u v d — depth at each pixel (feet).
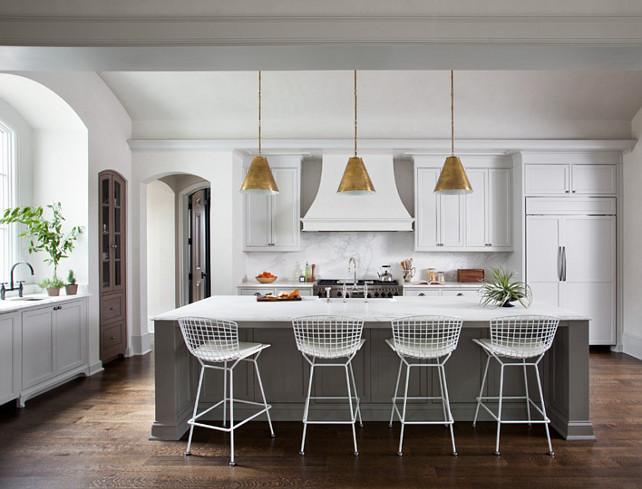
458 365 11.69
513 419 11.67
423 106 18.13
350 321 10.60
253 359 10.89
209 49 9.00
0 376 12.07
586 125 18.79
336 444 10.44
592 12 8.70
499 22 8.74
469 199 19.45
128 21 8.88
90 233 16.11
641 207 17.67
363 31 8.79
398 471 9.19
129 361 17.80
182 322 10.17
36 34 8.84
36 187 16.10
